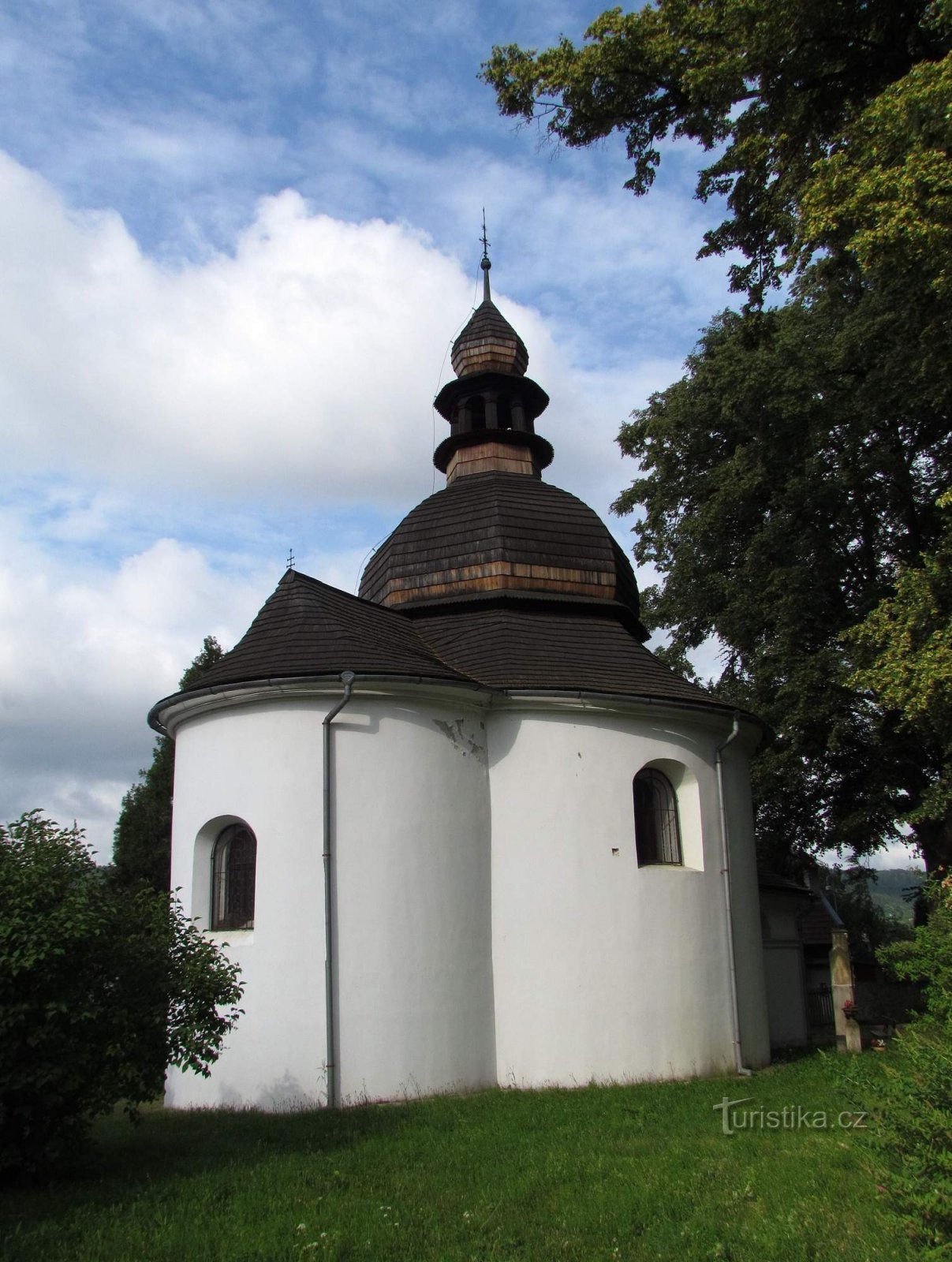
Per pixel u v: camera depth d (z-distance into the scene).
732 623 23.91
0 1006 8.51
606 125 15.47
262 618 15.32
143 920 9.91
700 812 15.84
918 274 13.26
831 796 24.86
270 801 13.79
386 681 13.91
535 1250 7.12
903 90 11.61
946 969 7.93
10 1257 7.01
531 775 15.00
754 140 14.48
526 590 17.77
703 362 25.83
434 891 13.99
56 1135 9.05
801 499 21.58
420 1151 9.99
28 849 9.38
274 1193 8.50
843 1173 8.56
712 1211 7.82
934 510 22.22
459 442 20.66
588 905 14.60
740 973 15.90
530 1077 14.09
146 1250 7.12
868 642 14.94
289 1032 13.02
